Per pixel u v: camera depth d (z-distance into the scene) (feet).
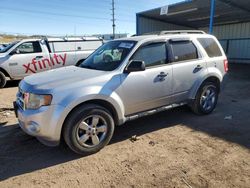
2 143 14.87
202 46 18.08
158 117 18.61
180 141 14.56
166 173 11.32
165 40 16.03
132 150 13.60
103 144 13.44
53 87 12.19
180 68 16.29
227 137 14.94
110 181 10.89
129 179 10.98
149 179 10.93
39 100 11.98
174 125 17.06
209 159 12.41
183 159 12.48
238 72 43.88
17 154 13.51
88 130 12.77
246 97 25.02
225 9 49.29
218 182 10.55
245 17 56.70
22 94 13.05
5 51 32.71
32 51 33.40
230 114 19.24
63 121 12.09
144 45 15.02
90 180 11.02
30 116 12.10
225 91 28.12
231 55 64.08
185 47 17.01
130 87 14.02
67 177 11.30
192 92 17.40
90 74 13.55
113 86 13.39
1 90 30.45
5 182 11.06
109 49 15.99
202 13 54.29
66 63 35.63
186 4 46.16
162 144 14.21
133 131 16.16
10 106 22.65
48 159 12.89
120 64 14.06
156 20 62.75
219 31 68.64
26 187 10.68
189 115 18.90
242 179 10.70
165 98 15.90
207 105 18.84
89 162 12.48
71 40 36.47
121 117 13.99
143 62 13.39
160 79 15.28
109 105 13.57
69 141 12.42
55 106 11.90
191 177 10.96
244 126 16.67
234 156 12.64
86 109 12.51
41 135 12.12
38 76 14.33
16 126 17.51
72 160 12.73
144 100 14.83
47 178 11.27
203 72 17.60
